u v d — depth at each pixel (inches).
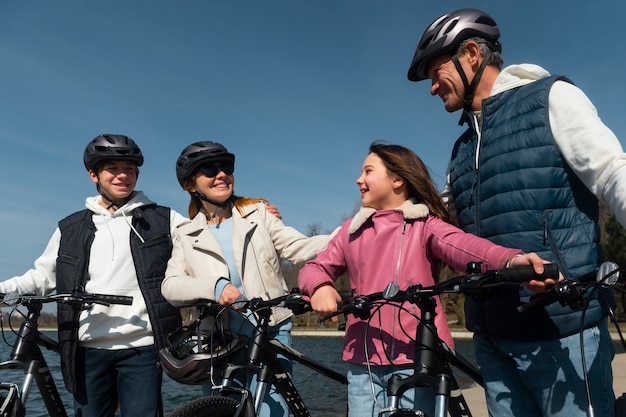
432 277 93.7
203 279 110.4
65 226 134.0
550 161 79.6
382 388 92.2
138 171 137.8
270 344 102.0
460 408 85.4
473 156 91.7
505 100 87.0
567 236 78.8
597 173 72.9
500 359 88.4
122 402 124.6
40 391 117.9
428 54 93.8
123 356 124.3
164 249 131.5
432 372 73.9
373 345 92.5
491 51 92.4
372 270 94.8
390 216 95.7
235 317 120.1
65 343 122.2
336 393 332.8
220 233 127.8
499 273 65.9
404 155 96.8
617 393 213.3
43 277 134.5
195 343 106.8
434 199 95.2
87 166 135.2
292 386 104.9
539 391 81.7
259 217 127.8
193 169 126.9
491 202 85.5
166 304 127.0
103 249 129.6
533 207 80.1
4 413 104.5
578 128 75.9
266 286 122.8
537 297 67.9
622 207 67.5
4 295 112.3
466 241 82.9
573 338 78.4
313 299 88.7
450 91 94.8
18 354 112.3
